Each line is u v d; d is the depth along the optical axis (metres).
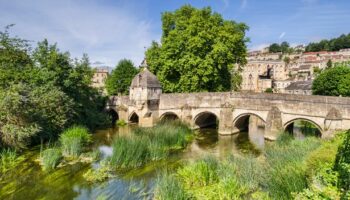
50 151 22.20
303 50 163.38
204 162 17.55
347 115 26.83
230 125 34.88
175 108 39.41
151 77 40.50
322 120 28.52
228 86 42.06
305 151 17.78
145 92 39.47
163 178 15.12
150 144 23.09
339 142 16.97
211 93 36.41
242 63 43.41
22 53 33.38
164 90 42.91
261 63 106.25
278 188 12.55
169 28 43.31
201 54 38.41
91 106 41.56
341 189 8.86
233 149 27.16
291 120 30.78
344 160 10.70
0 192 16.27
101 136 33.22
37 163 21.19
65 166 20.66
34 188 16.77
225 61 39.03
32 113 25.78
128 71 59.12
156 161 21.91
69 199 15.23
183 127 32.44
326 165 11.36
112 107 45.88
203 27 38.69
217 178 16.27
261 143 30.09
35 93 28.30
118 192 15.91
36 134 25.91
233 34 40.34
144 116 39.75
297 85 73.50
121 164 20.23
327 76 50.44
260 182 15.23
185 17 41.47
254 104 33.34
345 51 130.25
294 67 117.31
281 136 26.42
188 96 38.25
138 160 20.89
